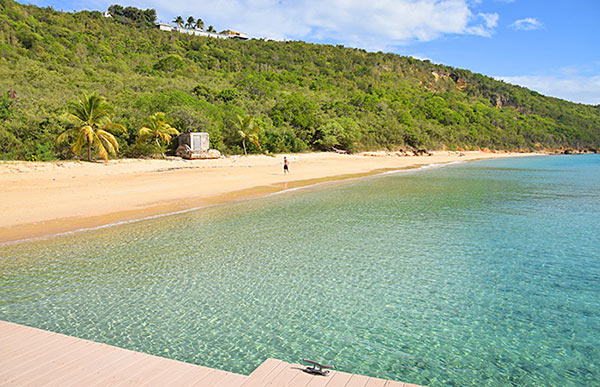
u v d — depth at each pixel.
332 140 56.72
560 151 121.94
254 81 73.25
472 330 7.11
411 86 146.88
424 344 6.61
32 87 46.62
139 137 34.97
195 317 7.48
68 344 5.86
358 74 138.00
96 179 24.91
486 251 12.06
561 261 11.12
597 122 157.50
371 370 5.78
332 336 6.83
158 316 7.48
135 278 9.45
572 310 7.96
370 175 36.31
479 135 104.94
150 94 49.72
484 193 25.28
